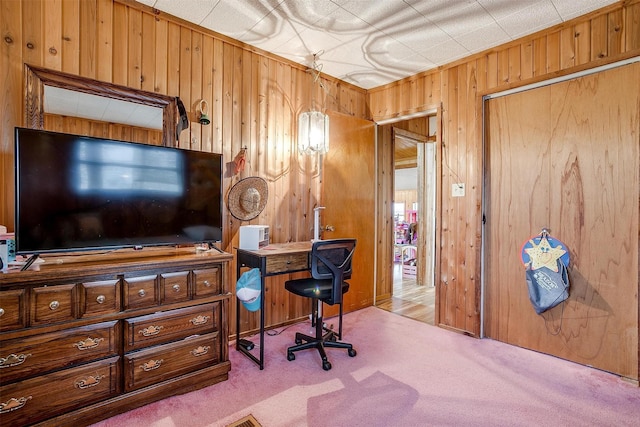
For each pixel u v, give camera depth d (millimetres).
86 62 2064
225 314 2135
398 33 2582
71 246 1777
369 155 3697
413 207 9656
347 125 3449
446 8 2244
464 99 2992
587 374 2229
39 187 1683
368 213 3689
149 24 2301
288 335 2895
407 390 2012
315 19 2402
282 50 2902
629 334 2180
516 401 1904
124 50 2199
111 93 2143
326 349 2607
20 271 1524
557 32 2443
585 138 2365
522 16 2330
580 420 1734
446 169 3115
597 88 2309
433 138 4863
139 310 1810
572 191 2422
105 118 2143
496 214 2822
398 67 3217
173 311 1923
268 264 2359
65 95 2012
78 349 1625
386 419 1729
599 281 2305
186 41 2473
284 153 3113
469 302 2930
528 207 2637
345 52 2922
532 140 2619
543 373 2238
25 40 1882
